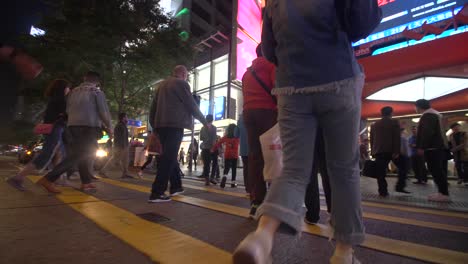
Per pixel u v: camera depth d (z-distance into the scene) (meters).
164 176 3.57
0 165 11.02
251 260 0.94
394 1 14.23
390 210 3.42
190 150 13.03
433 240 2.14
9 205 2.98
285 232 1.19
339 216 1.38
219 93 24.83
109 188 4.73
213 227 2.35
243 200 3.92
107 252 1.69
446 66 11.23
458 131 8.26
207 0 40.22
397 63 12.42
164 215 2.76
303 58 1.31
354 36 1.32
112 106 14.42
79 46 11.02
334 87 1.26
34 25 11.18
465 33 10.91
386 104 12.76
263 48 1.55
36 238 1.91
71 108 4.09
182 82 3.76
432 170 4.48
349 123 1.31
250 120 2.78
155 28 13.10
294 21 1.32
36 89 12.08
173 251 1.73
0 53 2.62
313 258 1.71
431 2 13.05
